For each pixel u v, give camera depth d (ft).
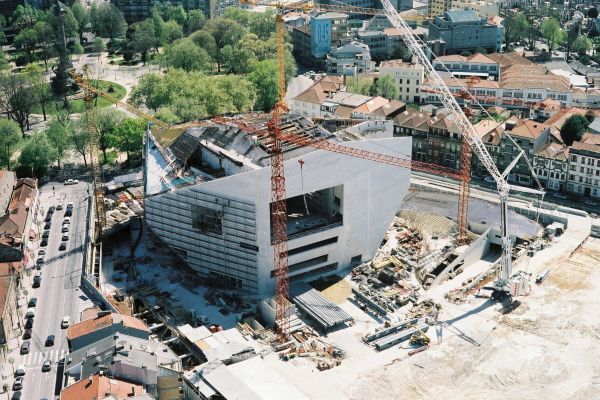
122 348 597.52
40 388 604.08
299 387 635.25
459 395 632.38
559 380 650.43
